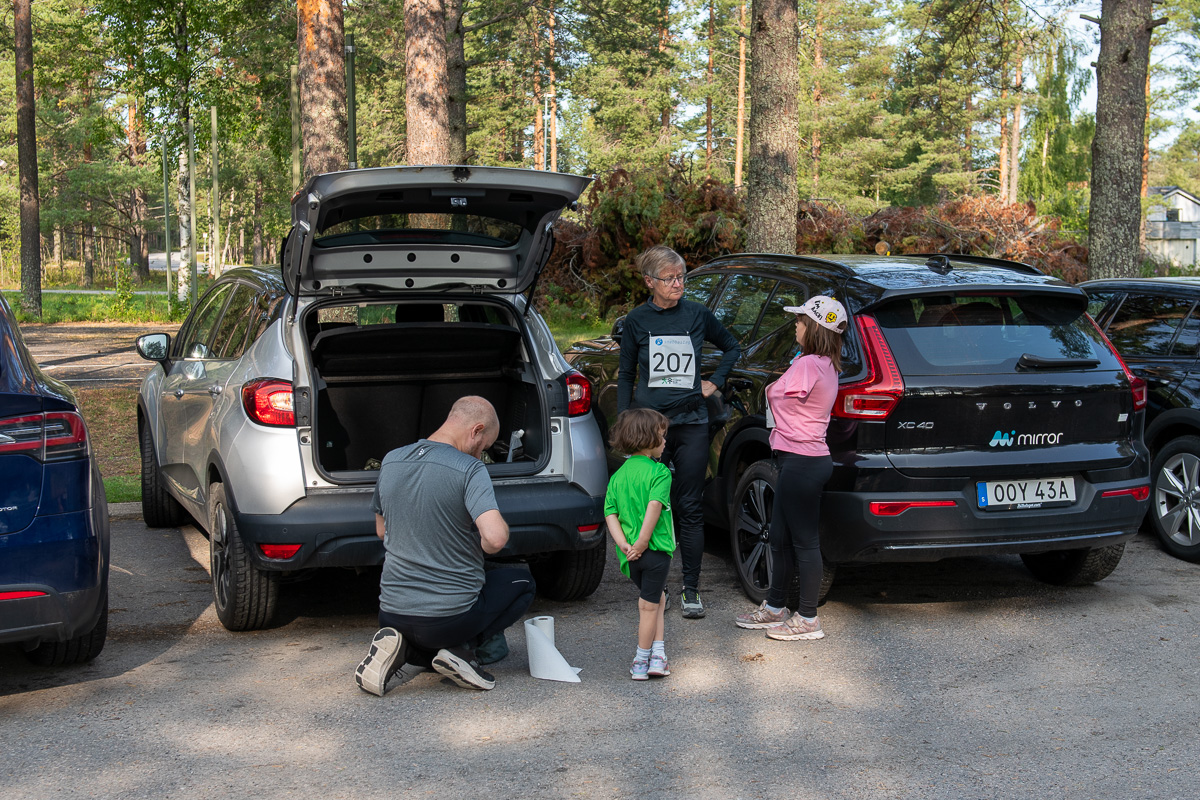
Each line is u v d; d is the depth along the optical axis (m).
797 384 4.46
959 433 4.64
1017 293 4.89
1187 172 73.44
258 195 68.75
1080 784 3.27
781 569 4.75
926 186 51.38
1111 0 10.45
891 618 5.06
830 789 3.24
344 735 3.64
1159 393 6.43
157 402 6.39
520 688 4.12
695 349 4.98
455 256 5.10
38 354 17.77
